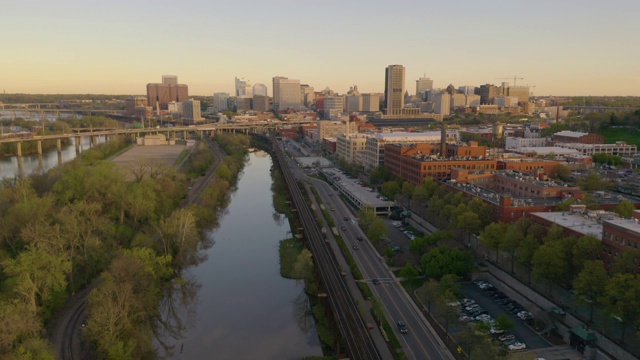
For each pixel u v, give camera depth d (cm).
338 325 12081
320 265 16300
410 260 18400
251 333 13862
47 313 13300
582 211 17975
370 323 13225
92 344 12088
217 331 14000
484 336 11806
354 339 11438
